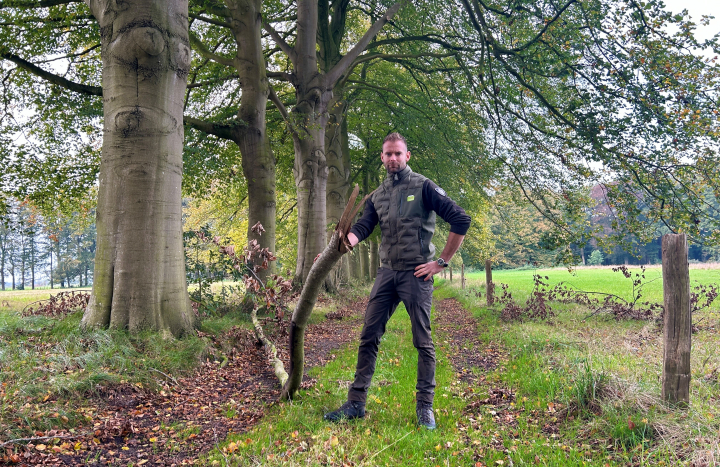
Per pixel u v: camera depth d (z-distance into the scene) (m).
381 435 2.91
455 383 4.52
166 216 5.70
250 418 3.49
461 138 15.48
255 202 10.09
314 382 4.32
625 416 2.96
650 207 9.70
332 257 2.75
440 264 3.15
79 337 4.80
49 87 11.14
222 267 8.88
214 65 13.33
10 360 4.03
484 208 22.39
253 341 6.43
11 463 2.57
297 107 12.61
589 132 10.09
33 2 9.30
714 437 2.52
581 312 8.82
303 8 12.56
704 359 4.38
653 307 7.64
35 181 12.12
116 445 2.98
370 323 3.33
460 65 14.39
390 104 16.58
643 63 9.34
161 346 5.03
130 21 5.56
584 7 10.23
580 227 10.54
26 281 84.00
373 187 23.19
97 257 5.51
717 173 8.86
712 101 8.73
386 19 13.38
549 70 11.12
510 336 6.65
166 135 5.74
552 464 2.48
